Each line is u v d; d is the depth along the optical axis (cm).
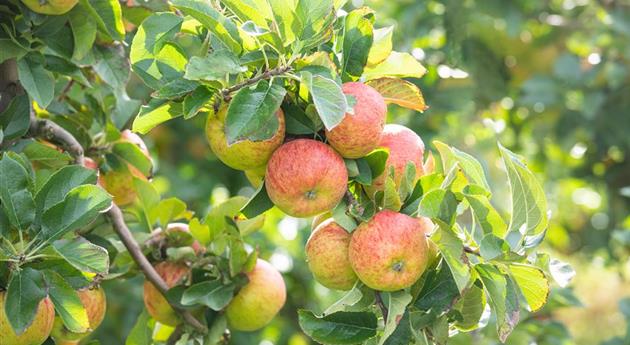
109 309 246
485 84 252
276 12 122
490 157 245
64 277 128
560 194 305
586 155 279
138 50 129
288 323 285
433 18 236
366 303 129
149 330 157
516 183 127
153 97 124
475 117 249
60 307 126
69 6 140
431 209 122
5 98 148
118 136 157
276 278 153
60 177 129
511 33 243
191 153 285
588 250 288
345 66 129
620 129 262
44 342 137
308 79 119
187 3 122
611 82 251
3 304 127
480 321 133
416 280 126
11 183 126
